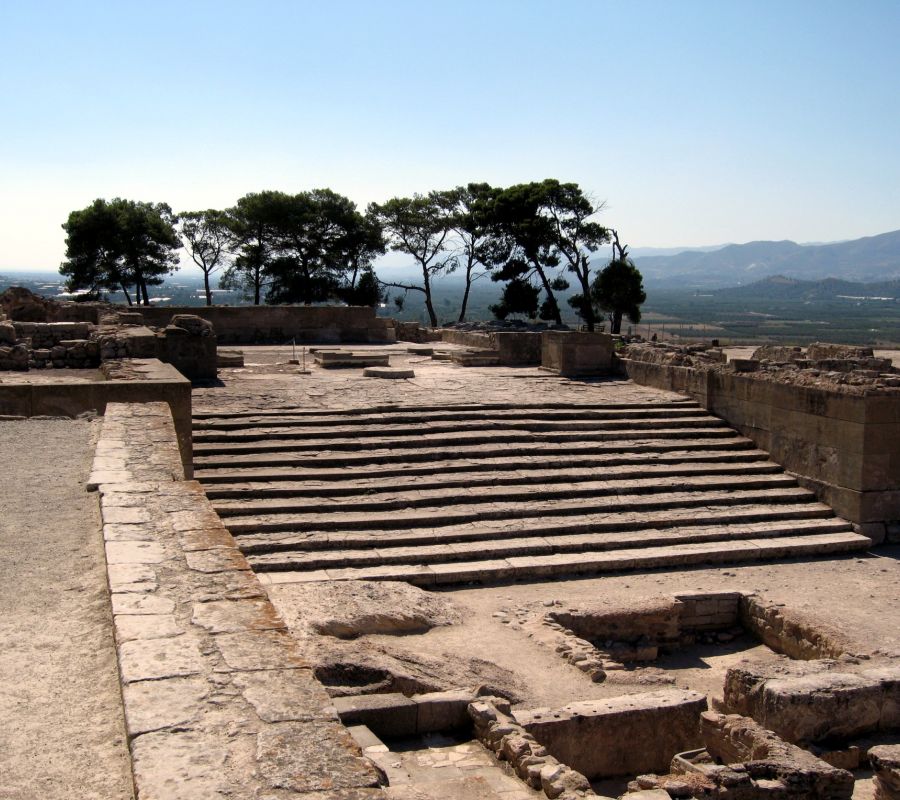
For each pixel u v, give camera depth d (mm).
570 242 52344
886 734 9562
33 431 12281
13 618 5961
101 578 6688
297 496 15141
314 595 11797
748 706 9703
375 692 9430
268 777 3916
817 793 7922
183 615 5648
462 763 8164
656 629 12508
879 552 15773
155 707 4504
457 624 11914
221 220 51812
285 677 4859
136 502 8156
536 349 28234
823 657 11516
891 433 16172
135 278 50438
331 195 51094
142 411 12922
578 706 9336
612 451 18219
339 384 22422
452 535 14461
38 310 29547
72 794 4074
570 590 13500
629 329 53500
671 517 15906
